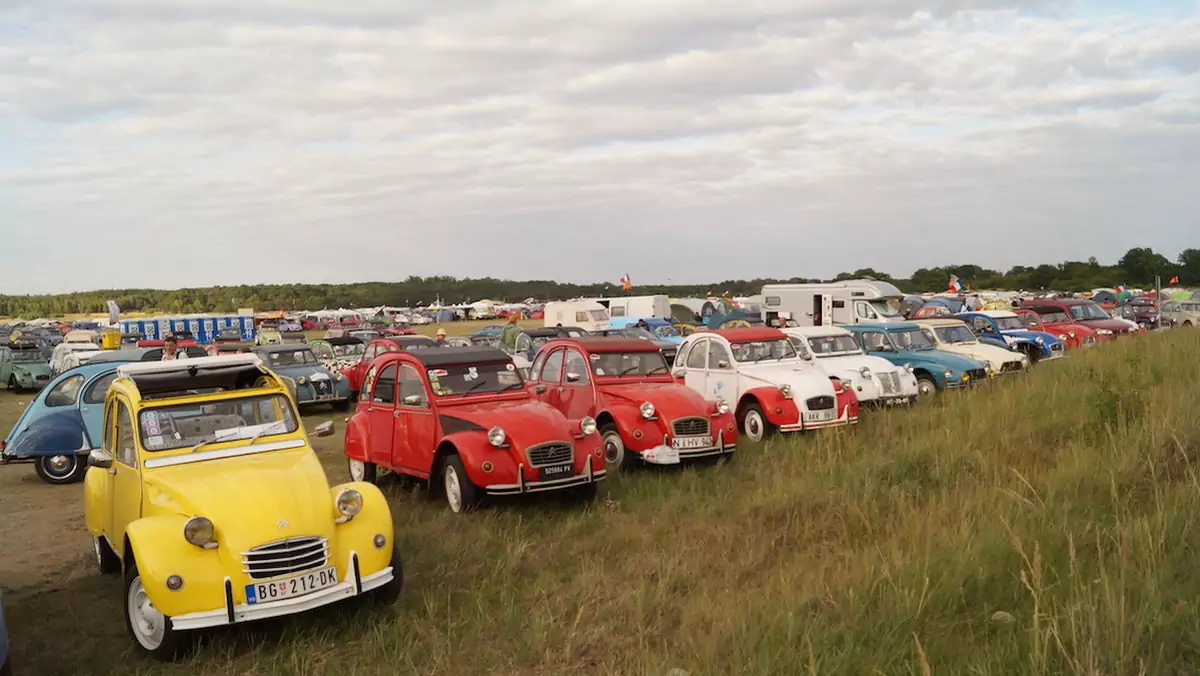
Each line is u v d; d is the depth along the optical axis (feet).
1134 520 19.88
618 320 122.01
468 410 30.99
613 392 37.09
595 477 30.32
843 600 17.61
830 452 33.86
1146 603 15.26
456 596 21.59
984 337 69.05
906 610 16.57
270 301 539.29
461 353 33.37
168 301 556.10
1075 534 20.12
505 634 18.88
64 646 19.70
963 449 31.40
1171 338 53.42
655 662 16.16
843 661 14.74
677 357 47.96
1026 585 16.25
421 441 31.71
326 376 67.62
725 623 17.52
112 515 23.26
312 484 19.93
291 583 18.28
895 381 47.83
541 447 29.19
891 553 19.79
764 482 31.58
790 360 44.88
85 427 41.16
